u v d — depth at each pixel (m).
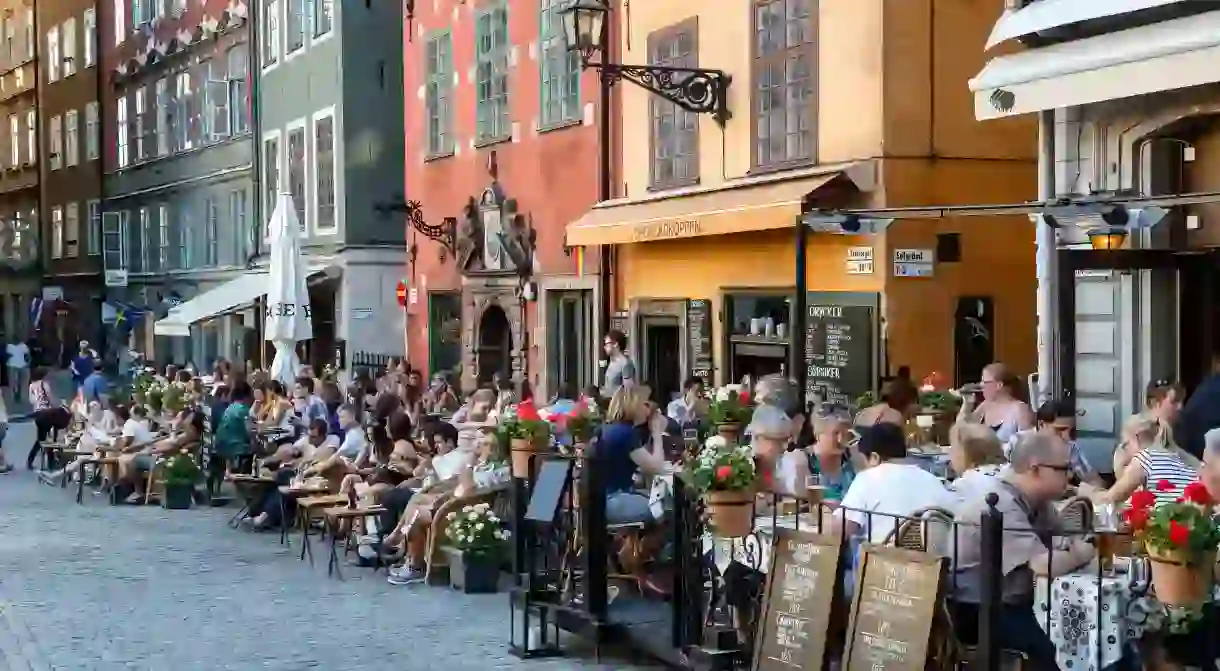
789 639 9.64
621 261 25.48
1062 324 15.01
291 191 40.97
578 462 13.36
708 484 10.45
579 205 26.58
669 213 21.86
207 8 48.03
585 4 20.42
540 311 28.06
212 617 14.18
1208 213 15.16
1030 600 8.88
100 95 58.94
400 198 37.66
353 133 37.16
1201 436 12.43
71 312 61.72
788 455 12.35
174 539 19.56
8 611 14.57
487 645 12.78
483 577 15.46
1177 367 15.22
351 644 12.89
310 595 15.30
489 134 30.28
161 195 52.56
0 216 71.00
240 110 45.50
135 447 24.06
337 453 19.44
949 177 18.72
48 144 65.12
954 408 15.73
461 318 31.64
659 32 23.88
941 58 18.66
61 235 63.84
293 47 40.53
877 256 18.48
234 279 45.22
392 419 18.06
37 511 22.81
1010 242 19.02
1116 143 15.45
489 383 29.33
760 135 21.17
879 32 18.44
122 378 45.41
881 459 10.10
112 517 22.02
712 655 10.29
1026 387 18.30
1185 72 13.37
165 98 52.06
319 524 20.19
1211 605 8.29
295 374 27.11
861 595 8.98
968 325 18.83
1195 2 13.59
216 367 32.75
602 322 25.72
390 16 37.62
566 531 12.46
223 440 23.33
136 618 14.17
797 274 15.94
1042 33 15.34
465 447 17.09
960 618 9.00
